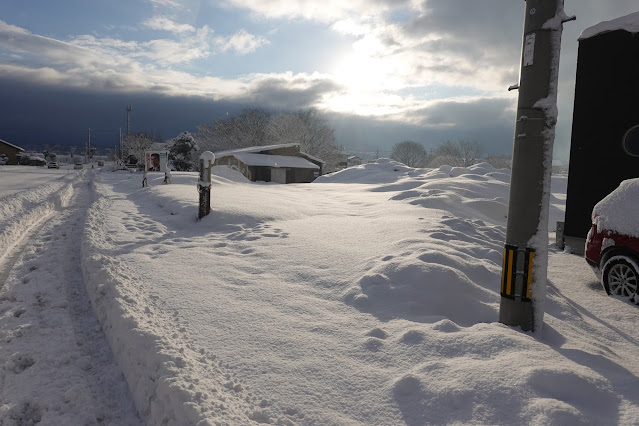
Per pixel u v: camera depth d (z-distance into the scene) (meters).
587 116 8.93
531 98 3.76
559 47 3.68
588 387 2.68
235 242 7.64
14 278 6.21
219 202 11.34
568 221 9.30
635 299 5.52
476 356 3.17
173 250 7.14
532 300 3.80
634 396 2.70
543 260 3.79
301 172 48.72
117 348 3.82
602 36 8.67
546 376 2.71
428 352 3.31
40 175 40.22
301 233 8.14
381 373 3.07
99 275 5.49
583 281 6.75
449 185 19.09
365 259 5.95
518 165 3.85
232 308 4.41
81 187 27.75
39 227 10.93
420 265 4.93
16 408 3.03
